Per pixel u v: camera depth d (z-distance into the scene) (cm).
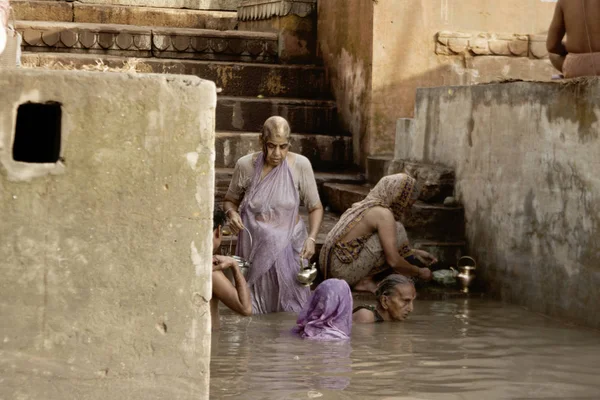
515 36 1112
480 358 611
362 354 617
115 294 389
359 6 1105
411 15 1077
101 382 390
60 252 385
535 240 789
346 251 836
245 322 719
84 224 386
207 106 392
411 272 839
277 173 788
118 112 386
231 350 621
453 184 926
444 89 948
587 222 721
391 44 1075
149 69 1138
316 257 879
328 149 1120
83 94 383
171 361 395
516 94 816
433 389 533
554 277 763
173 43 1198
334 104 1171
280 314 758
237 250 789
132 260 390
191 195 393
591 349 643
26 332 384
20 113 404
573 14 802
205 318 397
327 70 1205
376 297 770
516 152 817
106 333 389
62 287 385
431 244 891
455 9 1095
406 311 734
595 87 710
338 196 1017
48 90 380
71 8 1263
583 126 725
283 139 775
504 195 835
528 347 646
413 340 663
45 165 382
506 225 832
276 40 1240
